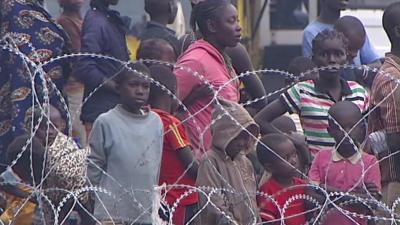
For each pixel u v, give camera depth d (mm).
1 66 22016
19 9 22359
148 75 19844
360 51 26578
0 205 18734
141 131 19734
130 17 29875
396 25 20531
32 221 18391
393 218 18562
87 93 23047
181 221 20094
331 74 21688
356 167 19984
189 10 29594
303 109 21672
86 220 18703
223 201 18844
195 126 21125
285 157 19812
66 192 18062
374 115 20266
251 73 21188
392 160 20000
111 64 23438
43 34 22453
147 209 18625
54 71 22516
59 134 18828
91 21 23500
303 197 18812
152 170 19656
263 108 22141
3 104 22078
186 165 20312
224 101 19750
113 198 18953
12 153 18641
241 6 35375
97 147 19562
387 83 20031
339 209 18594
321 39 21859
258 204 19797
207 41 21953
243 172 19469
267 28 37000
